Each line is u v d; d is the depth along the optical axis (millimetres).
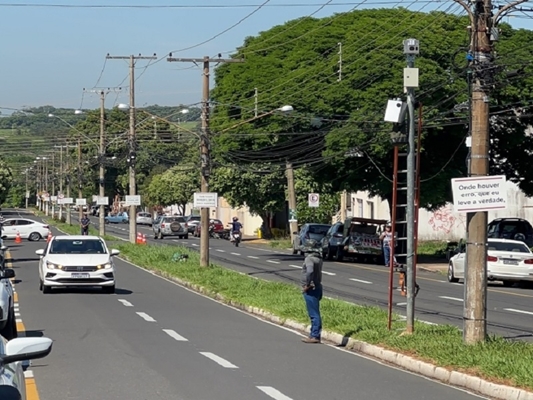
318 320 15789
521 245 30188
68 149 108938
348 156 41031
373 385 11516
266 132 45156
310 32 46250
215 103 45969
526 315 20641
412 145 14828
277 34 48406
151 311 20625
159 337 15969
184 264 34969
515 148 44312
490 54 13445
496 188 13031
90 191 116375
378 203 60125
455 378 11633
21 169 173375
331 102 41812
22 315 19266
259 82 46625
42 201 148625
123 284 28891
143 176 112812
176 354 13891
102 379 11516
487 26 13422
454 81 37875
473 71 13375
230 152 49875
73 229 81000
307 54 45688
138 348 14477
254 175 67750
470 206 13125
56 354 13664
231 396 10461
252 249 55312
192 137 104500
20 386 6223
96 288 26719
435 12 40688
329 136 40375
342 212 67875
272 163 51938
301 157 48375
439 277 34812
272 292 23828
